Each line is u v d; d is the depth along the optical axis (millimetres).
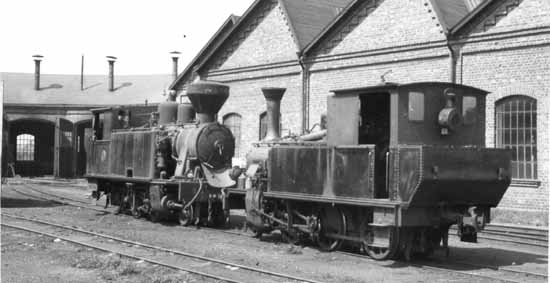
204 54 29156
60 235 14047
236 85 27125
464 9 21188
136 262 10500
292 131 24250
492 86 18031
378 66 21203
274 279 9180
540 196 16953
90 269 9938
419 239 11234
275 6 25328
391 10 20828
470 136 11477
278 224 13547
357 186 11039
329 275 9531
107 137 20188
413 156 10180
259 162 14633
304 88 23781
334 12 27078
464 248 13266
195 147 16328
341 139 11617
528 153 17312
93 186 20688
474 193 10984
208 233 14984
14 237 13594
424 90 10914
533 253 12578
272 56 25359
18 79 47312
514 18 17547
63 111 43844
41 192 28359
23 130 45469
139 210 18109
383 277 9594
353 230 11656
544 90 16875
